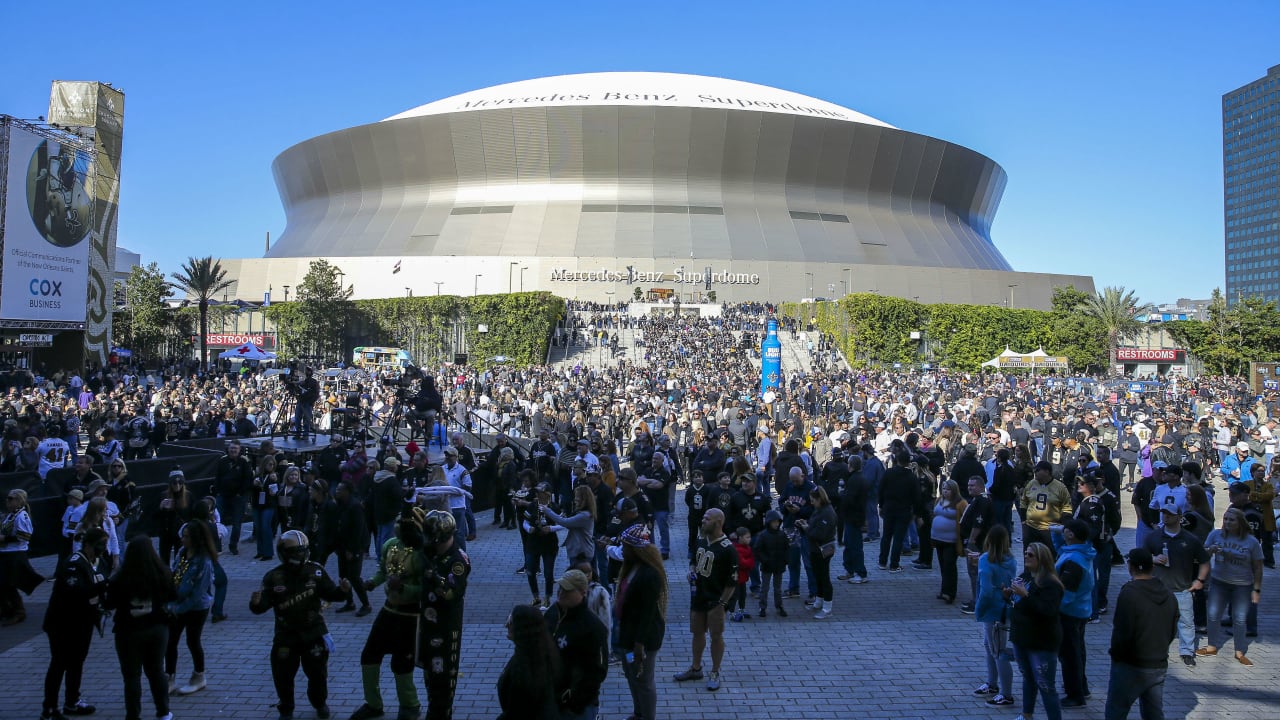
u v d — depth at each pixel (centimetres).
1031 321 6981
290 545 781
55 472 1523
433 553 754
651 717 778
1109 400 3806
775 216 9881
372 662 786
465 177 10044
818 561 1144
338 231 10369
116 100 4912
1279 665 973
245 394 3105
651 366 5278
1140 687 728
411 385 2114
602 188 9800
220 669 934
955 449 2119
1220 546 1001
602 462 1452
